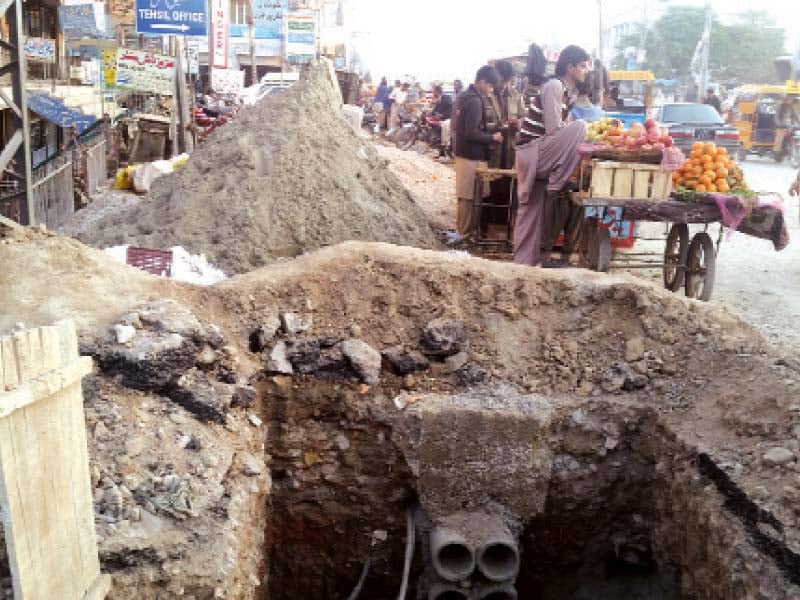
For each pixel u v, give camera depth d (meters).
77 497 3.21
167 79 14.91
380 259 5.69
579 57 8.34
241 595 3.82
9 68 7.15
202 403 4.57
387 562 5.34
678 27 48.28
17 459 2.77
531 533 5.27
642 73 21.25
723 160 8.02
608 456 5.12
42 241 5.17
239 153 8.25
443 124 18.77
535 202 8.19
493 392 5.24
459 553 4.97
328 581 5.41
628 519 5.23
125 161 16.97
